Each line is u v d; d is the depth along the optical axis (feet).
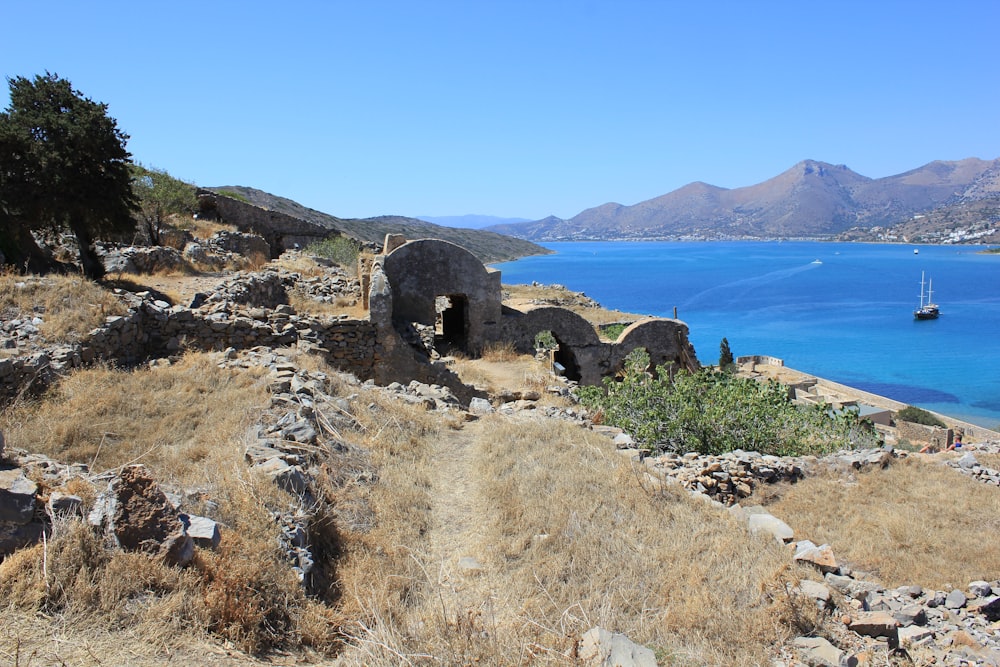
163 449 28.48
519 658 18.02
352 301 78.02
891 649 21.36
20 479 17.98
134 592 16.55
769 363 185.68
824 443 49.16
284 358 43.83
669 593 23.11
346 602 20.93
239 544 19.84
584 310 142.31
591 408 51.98
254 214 123.24
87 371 36.14
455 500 30.27
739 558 25.57
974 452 51.65
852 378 228.22
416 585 23.21
